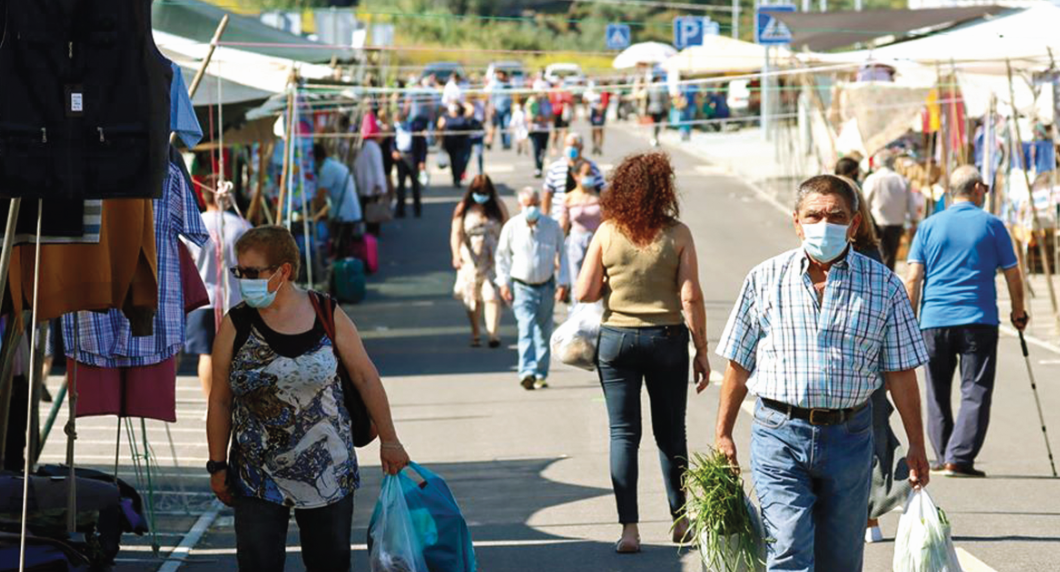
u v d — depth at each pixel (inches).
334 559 630.5
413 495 649.6
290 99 1451.8
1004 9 2063.2
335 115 2498.8
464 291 1704.0
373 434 649.6
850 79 2768.2
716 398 1343.5
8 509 727.1
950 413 1037.2
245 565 619.5
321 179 2225.6
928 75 2378.2
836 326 600.4
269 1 3061.0
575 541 873.5
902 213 2010.3
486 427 1250.6
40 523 732.0
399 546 637.9
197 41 1609.3
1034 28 1700.3
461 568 650.2
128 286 713.6
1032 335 1723.7
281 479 614.9
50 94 559.5
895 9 2378.2
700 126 4928.6
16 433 913.5
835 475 605.6
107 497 763.4
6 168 555.5
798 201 605.6
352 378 633.6
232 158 1857.8
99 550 730.8
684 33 4069.9
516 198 3297.2
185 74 1334.9
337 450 621.6
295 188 1969.7
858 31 2065.7
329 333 622.5
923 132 2426.2
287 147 1457.9
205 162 1750.7
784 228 2876.5
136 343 824.9
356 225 2417.6
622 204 821.2
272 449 613.9
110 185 564.7
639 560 825.5
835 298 601.0
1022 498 957.8
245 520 618.8
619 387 830.5
